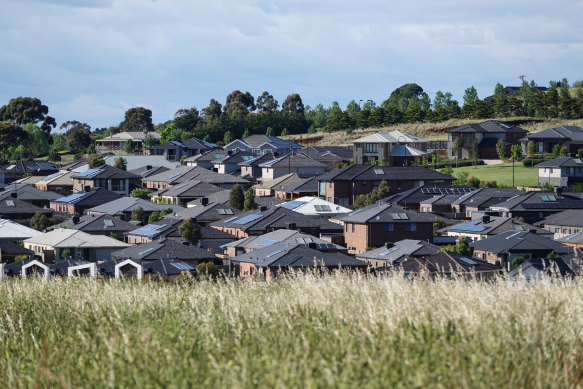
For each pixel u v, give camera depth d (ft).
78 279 85.97
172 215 405.80
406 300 49.57
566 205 368.07
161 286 81.05
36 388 40.37
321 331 46.88
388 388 36.76
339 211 389.39
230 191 432.66
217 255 289.53
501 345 41.57
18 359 47.14
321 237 339.77
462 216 392.68
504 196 397.19
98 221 373.61
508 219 321.11
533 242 265.54
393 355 40.11
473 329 43.65
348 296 56.13
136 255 258.78
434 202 414.21
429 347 41.57
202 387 38.47
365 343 42.96
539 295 51.93
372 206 347.15
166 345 45.91
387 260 256.93
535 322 44.09
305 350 41.50
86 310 60.18
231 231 354.13
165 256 255.09
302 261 222.89
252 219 352.90
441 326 44.60
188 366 41.50
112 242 319.88
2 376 44.29
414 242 269.85
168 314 58.65
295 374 37.22
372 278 67.97
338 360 40.86
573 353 41.34
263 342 45.32
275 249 241.76
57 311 63.93
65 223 392.68
